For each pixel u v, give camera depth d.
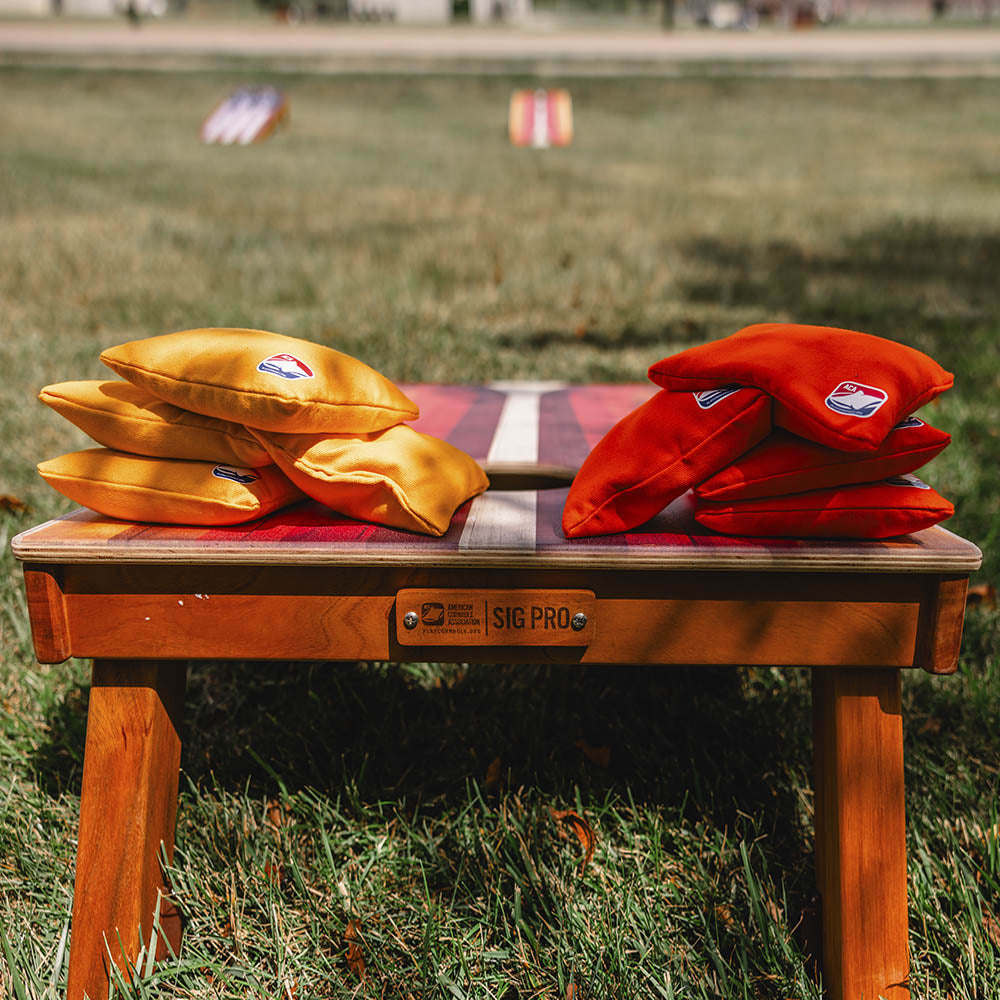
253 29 40.00
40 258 6.68
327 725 2.26
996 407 4.16
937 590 1.49
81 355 4.68
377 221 8.84
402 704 2.32
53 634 1.54
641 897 1.78
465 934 1.71
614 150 15.77
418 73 27.16
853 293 6.40
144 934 1.62
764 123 20.03
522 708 2.33
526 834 1.90
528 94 19.22
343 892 1.78
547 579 1.52
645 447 1.55
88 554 1.50
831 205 10.27
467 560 1.50
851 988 1.56
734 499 1.54
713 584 1.51
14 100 20.80
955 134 18.06
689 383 1.59
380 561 1.50
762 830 1.96
